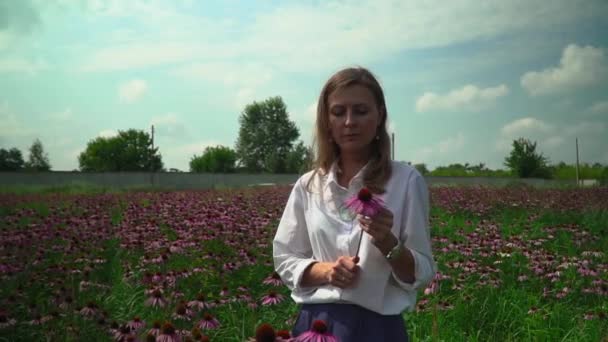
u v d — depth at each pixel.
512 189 25.56
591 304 5.86
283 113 81.88
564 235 9.55
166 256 6.27
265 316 4.82
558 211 15.00
